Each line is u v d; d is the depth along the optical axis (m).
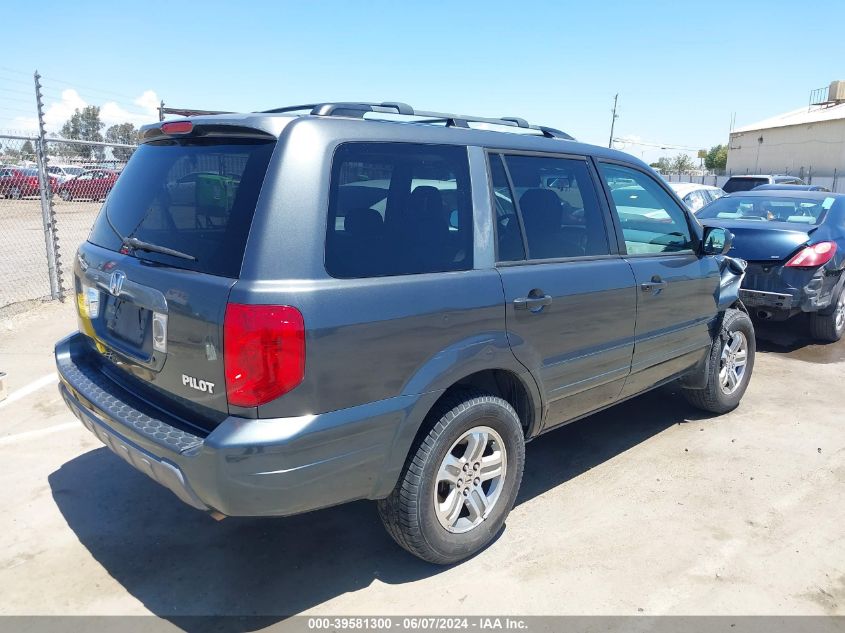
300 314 2.49
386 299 2.74
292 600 2.99
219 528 3.56
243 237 2.55
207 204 2.77
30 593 3.01
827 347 7.45
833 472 4.26
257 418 2.48
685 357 4.63
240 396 2.47
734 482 4.12
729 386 5.22
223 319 2.47
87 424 3.14
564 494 3.97
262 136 2.69
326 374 2.57
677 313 4.38
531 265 3.39
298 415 2.53
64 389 3.42
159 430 2.70
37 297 8.73
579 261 3.67
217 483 2.46
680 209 4.55
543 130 4.04
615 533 3.54
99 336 3.30
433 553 3.12
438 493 3.13
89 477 4.07
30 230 15.92
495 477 3.36
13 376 5.80
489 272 3.16
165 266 2.83
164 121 3.09
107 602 2.96
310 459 2.56
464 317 3.01
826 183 39.47
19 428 4.77
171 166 3.10
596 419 5.16
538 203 3.52
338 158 2.74
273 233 2.53
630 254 4.04
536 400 3.49
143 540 3.44
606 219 3.90
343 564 3.27
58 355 3.56
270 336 2.44
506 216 3.35
